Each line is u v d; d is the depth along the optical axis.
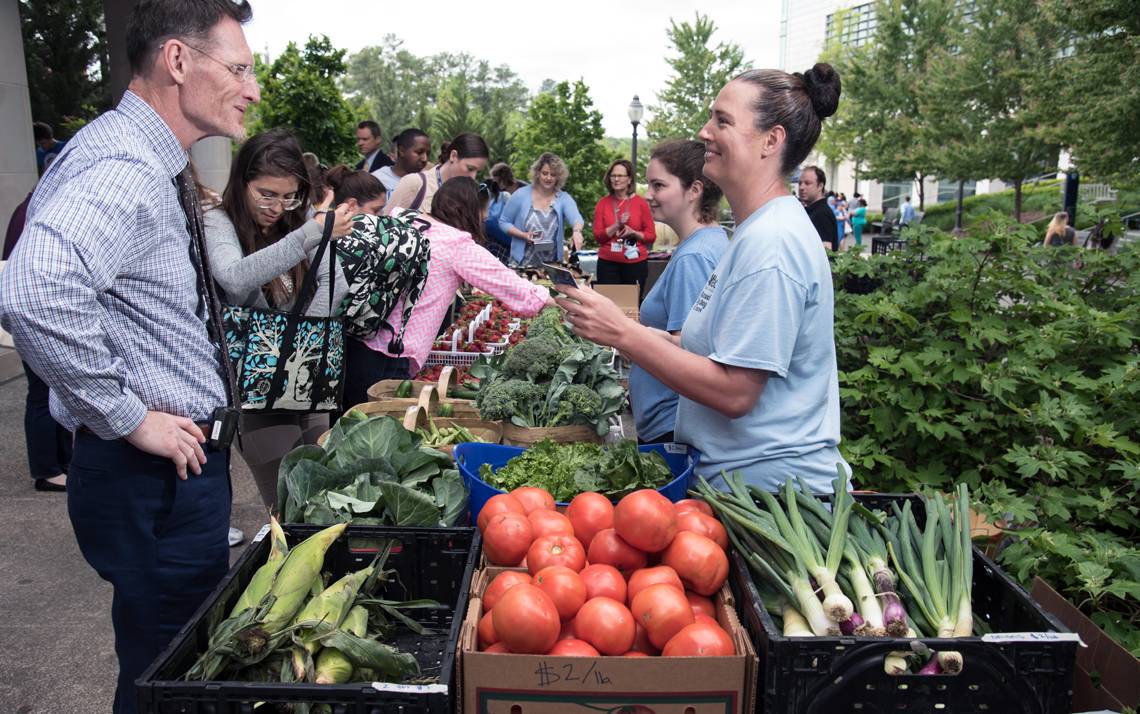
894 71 37.25
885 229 38.06
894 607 1.68
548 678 1.59
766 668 1.59
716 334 2.08
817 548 1.83
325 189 4.83
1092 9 15.05
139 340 1.96
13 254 1.75
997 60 29.81
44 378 1.81
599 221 8.81
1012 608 1.81
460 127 33.31
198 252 2.17
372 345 3.90
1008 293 4.36
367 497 2.36
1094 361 4.15
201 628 1.69
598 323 2.03
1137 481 3.10
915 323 4.16
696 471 2.33
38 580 3.94
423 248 3.79
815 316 2.08
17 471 5.27
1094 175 17.27
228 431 2.14
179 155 2.04
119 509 2.04
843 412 4.18
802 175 7.60
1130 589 2.24
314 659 1.69
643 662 1.58
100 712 3.00
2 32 8.34
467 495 2.45
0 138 8.33
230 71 2.00
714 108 2.14
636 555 1.93
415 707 1.50
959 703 1.58
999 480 3.62
